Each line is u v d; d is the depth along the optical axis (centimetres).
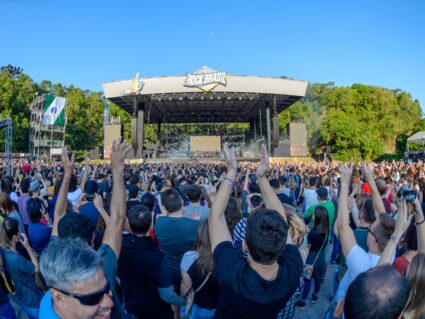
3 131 5603
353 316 172
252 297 208
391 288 169
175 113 5156
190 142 5056
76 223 311
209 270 343
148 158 4634
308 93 7388
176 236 433
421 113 8238
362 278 178
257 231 206
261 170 280
